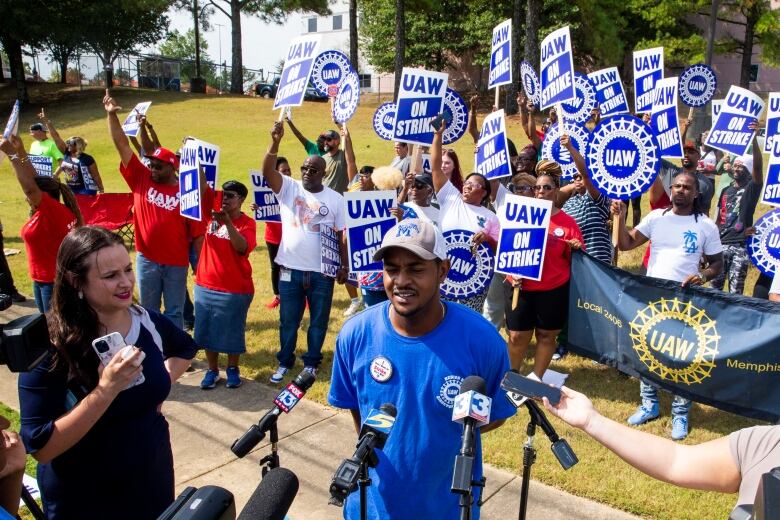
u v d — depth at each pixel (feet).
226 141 81.46
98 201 38.32
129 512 9.13
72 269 8.61
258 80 179.93
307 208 20.58
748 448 6.50
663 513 14.16
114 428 8.91
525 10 106.01
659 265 18.85
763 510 4.25
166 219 21.18
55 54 138.92
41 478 9.07
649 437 6.99
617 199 20.65
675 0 90.74
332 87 29.04
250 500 5.63
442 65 127.65
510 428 17.92
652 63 33.73
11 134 20.22
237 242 19.31
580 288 19.26
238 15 127.13
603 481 15.33
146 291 21.54
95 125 97.04
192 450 17.11
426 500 8.68
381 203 19.06
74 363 8.51
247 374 22.02
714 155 37.37
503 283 22.02
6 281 28.89
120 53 134.10
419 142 22.45
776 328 16.34
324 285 20.99
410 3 99.71
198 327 20.29
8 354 6.77
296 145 78.33
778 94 24.14
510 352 20.13
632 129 20.27
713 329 17.19
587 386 21.11
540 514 14.21
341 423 18.49
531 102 31.99
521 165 27.78
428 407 8.54
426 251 8.11
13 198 56.18
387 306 9.01
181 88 159.12
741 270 26.16
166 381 9.49
